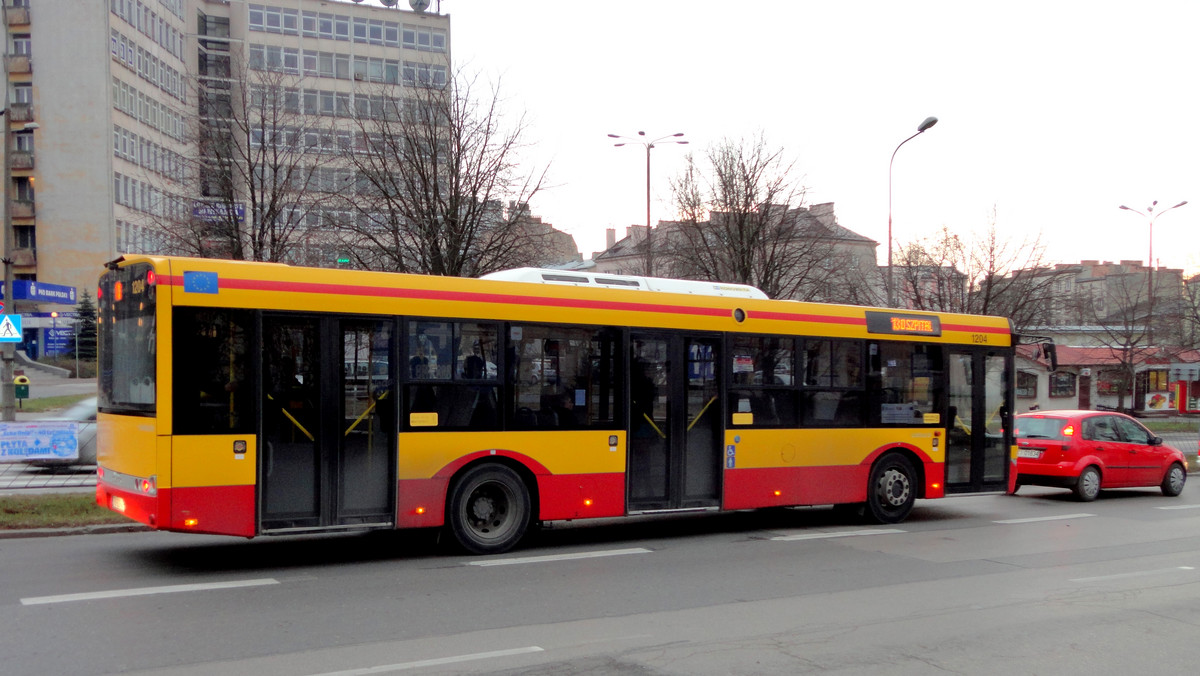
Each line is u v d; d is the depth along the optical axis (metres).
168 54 67.62
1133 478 18.25
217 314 9.20
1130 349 44.53
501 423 10.69
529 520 11.03
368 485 9.94
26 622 7.29
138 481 9.12
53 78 58.97
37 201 59.16
